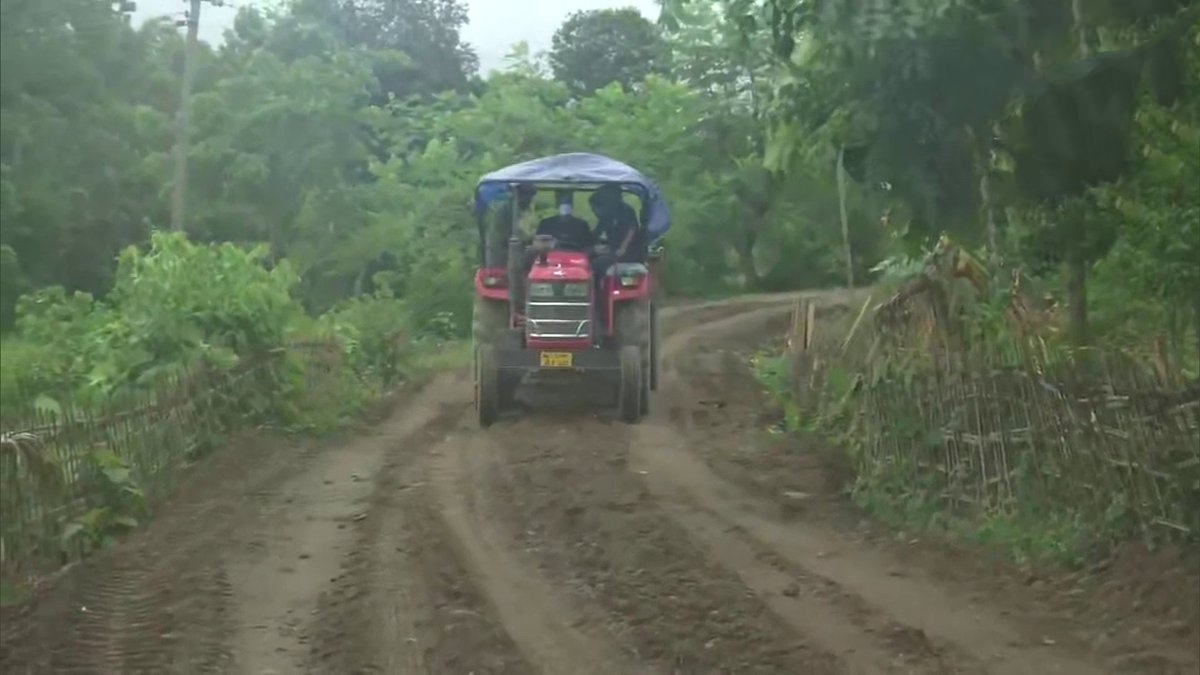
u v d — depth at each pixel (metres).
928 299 11.81
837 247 41.88
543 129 43.31
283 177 36.09
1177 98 6.39
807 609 7.53
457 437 14.46
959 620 7.34
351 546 9.08
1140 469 8.29
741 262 45.59
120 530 9.47
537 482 11.32
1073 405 8.87
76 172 34.03
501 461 12.54
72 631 7.02
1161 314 11.93
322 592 7.89
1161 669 6.45
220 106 35.47
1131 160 7.03
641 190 15.70
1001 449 9.63
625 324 15.23
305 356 16.78
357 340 21.34
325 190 36.38
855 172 8.59
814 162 9.82
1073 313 11.04
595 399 16.70
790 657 6.62
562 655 6.70
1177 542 7.99
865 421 11.66
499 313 15.72
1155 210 10.32
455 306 36.47
